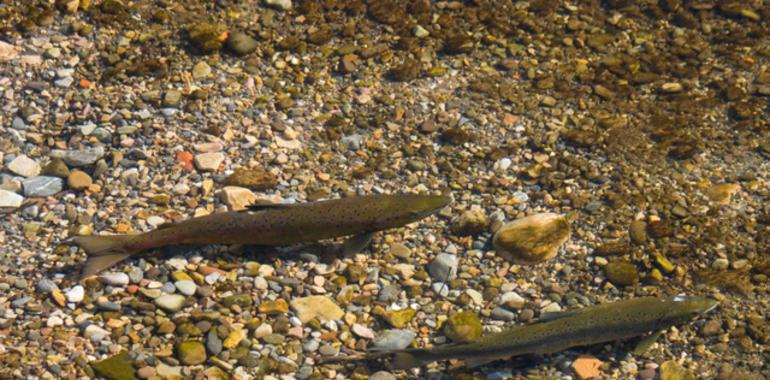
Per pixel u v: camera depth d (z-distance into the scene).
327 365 2.64
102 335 2.64
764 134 3.18
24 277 2.74
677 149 3.13
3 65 3.19
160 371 2.59
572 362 2.68
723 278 2.84
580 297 2.79
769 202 3.01
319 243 2.87
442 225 2.93
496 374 2.65
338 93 3.23
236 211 2.80
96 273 2.75
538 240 2.87
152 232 2.78
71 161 2.98
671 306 2.68
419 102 3.23
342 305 2.75
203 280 2.76
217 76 3.24
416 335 2.71
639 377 2.66
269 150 3.07
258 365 2.63
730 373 2.66
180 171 3.00
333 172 3.04
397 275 2.82
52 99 3.13
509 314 2.76
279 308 2.72
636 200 3.00
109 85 3.19
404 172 3.05
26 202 2.90
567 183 3.04
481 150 3.11
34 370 2.57
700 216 2.97
